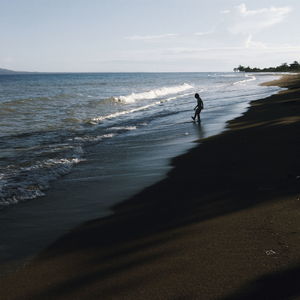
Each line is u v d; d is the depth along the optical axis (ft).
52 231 17.39
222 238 15.26
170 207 19.76
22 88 194.80
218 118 57.77
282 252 13.65
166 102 101.55
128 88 192.03
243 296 11.18
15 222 18.57
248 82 228.84
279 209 17.93
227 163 28.43
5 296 11.98
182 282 12.14
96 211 19.93
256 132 41.09
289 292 11.23
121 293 11.77
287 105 67.41
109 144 41.11
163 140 41.96
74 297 11.75
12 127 53.67
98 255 14.69
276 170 25.12
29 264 14.19
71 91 162.30
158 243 15.31
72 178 26.99
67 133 49.42
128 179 26.12
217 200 20.21
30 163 31.65
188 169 27.78
